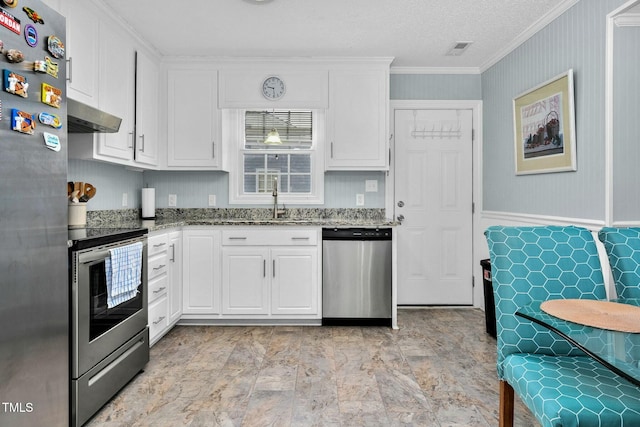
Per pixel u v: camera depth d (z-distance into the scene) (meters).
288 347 2.82
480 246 3.81
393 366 2.49
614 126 2.16
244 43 3.21
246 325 3.35
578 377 1.30
